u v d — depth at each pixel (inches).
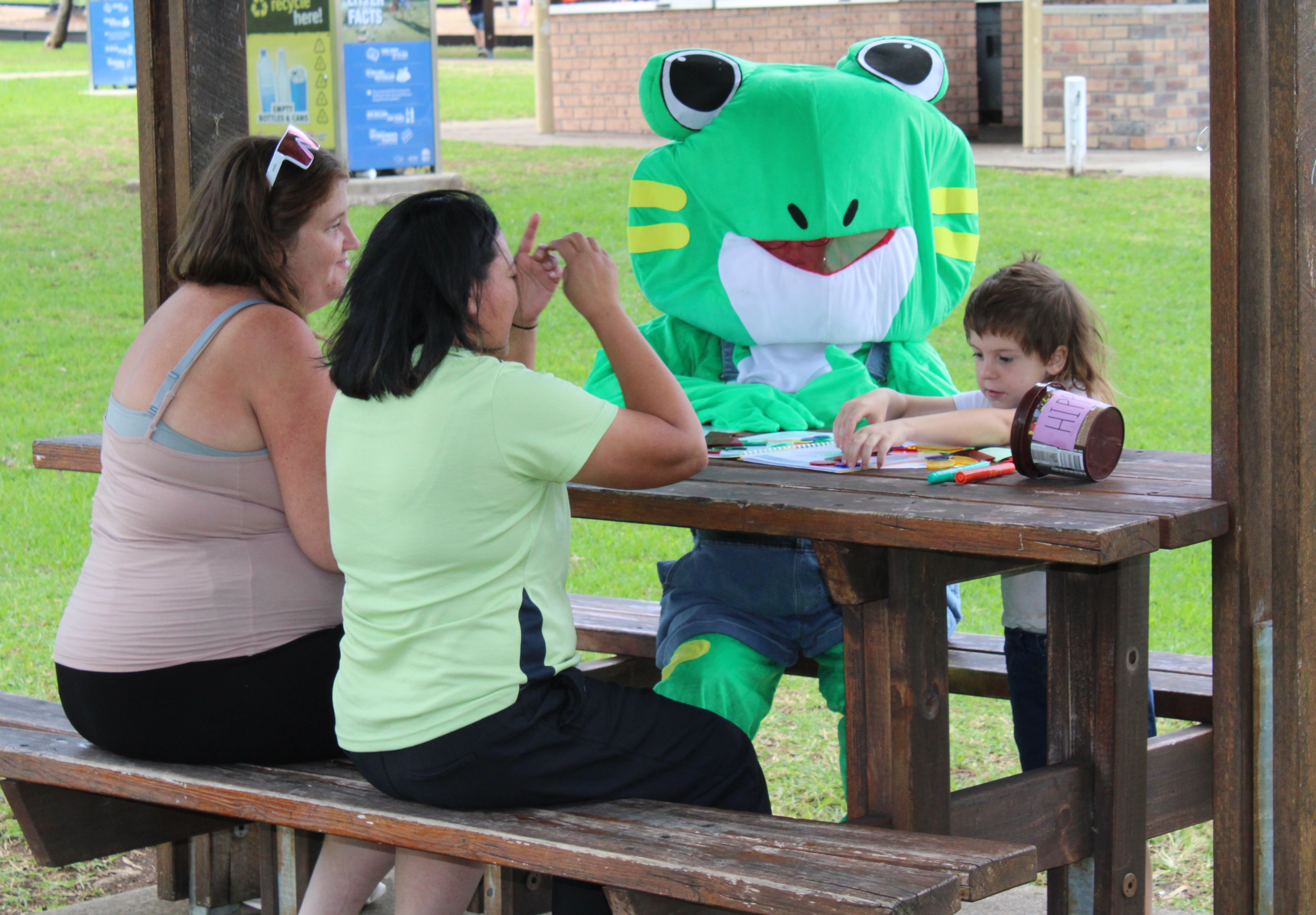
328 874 108.0
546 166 567.2
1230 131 98.2
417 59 500.7
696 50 145.9
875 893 79.5
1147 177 512.7
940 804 105.1
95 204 522.3
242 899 140.4
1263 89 98.1
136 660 104.1
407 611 90.9
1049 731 112.7
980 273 398.3
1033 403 105.7
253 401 103.3
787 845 87.7
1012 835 106.3
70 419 311.3
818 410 138.6
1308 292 99.4
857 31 596.4
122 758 109.2
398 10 494.0
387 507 90.4
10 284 419.5
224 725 105.5
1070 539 88.2
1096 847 110.6
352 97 487.2
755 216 140.4
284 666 105.9
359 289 92.9
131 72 836.0
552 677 93.4
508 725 90.9
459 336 91.4
